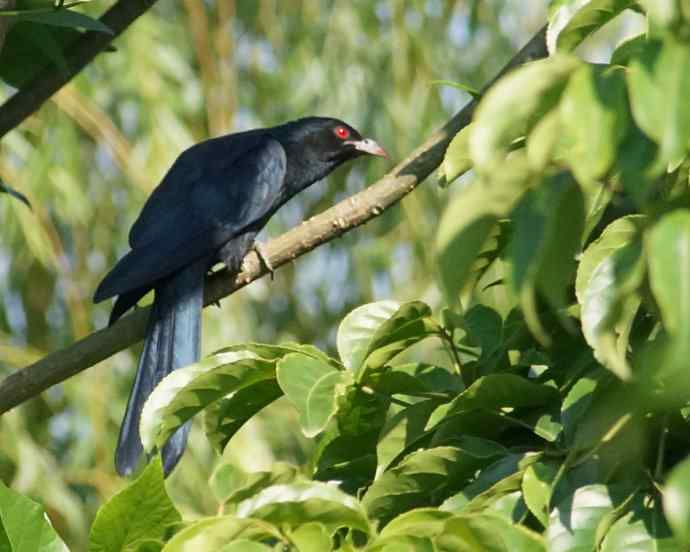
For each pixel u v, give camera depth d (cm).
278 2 1986
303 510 516
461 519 497
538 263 393
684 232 357
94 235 1902
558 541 525
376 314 661
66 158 1809
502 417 620
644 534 520
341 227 886
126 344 912
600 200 564
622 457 546
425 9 1948
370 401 660
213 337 1788
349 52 1925
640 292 509
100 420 1783
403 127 1900
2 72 989
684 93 368
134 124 1858
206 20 1991
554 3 571
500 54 1966
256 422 1747
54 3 854
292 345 654
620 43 557
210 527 506
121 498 539
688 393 454
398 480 602
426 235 1923
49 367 872
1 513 535
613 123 393
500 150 412
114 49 1009
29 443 1730
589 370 608
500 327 684
